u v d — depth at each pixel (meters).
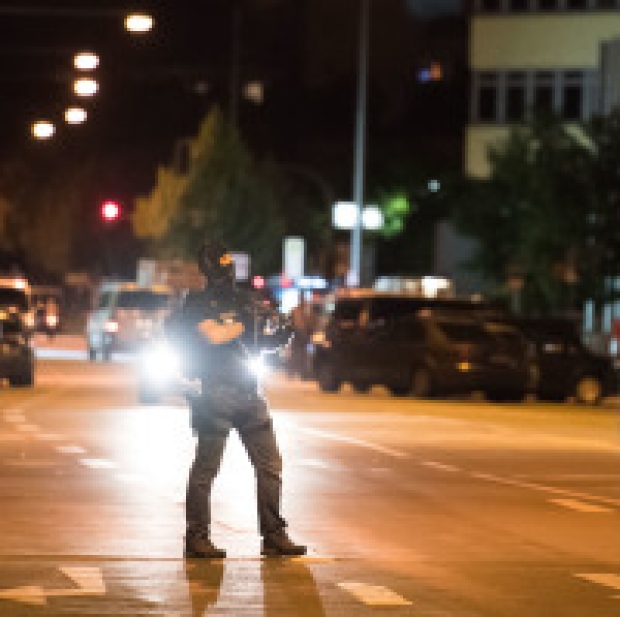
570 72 147.75
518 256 117.56
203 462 24.78
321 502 32.06
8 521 28.34
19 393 69.00
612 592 22.44
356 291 105.88
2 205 186.62
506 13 149.25
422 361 73.69
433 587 22.53
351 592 21.95
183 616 20.08
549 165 111.19
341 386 83.62
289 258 141.62
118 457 40.28
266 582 22.62
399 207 191.00
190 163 162.62
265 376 97.81
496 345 74.06
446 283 101.25
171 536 26.86
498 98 149.38
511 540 27.27
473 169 149.88
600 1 147.12
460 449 45.31
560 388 77.38
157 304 104.56
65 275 189.00
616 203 109.12
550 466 40.75
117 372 90.38
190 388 24.91
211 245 24.81
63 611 20.22
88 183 189.12
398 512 30.70
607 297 108.50
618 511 31.42
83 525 27.98
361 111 125.25
